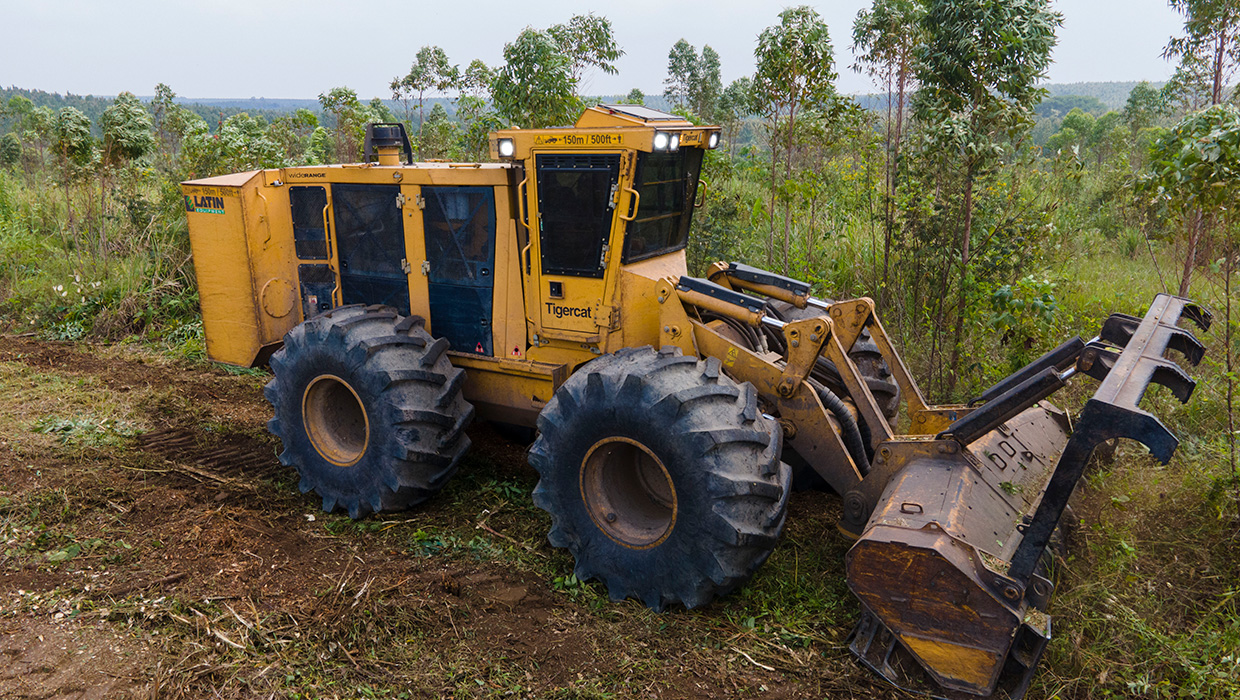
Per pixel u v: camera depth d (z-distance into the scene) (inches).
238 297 200.1
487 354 184.9
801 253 327.0
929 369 247.3
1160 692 117.7
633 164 154.9
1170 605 136.7
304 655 129.0
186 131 450.0
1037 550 111.4
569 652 131.9
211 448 217.9
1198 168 154.4
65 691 119.1
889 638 125.9
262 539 166.9
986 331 239.8
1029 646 118.6
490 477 199.0
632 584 145.3
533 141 162.6
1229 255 168.9
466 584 151.4
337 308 190.7
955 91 240.4
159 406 247.1
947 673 118.3
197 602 141.9
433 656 129.8
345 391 186.2
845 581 150.7
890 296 283.1
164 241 372.2
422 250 184.7
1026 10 224.4
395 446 167.0
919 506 125.7
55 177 541.0
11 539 162.2
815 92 281.0
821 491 191.6
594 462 149.5
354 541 168.6
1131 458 178.9
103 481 190.4
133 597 143.3
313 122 635.5
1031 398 132.9
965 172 252.2
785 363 170.1
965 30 227.6
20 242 414.6
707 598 139.9
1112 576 139.2
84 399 249.6
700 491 133.3
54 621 136.1
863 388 148.9
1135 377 116.7
